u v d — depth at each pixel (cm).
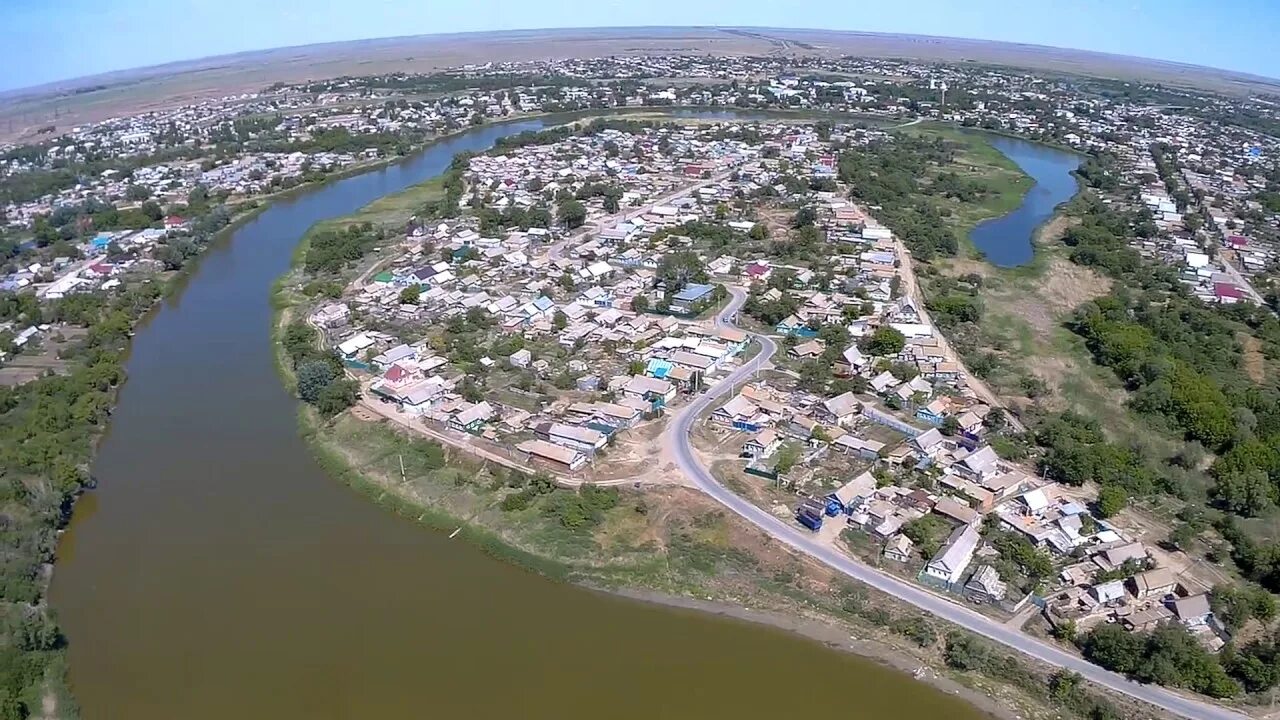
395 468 12006
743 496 11031
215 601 9462
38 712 7912
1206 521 10475
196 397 14438
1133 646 8175
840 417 12812
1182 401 12938
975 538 10038
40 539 10181
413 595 9638
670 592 9719
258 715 7925
